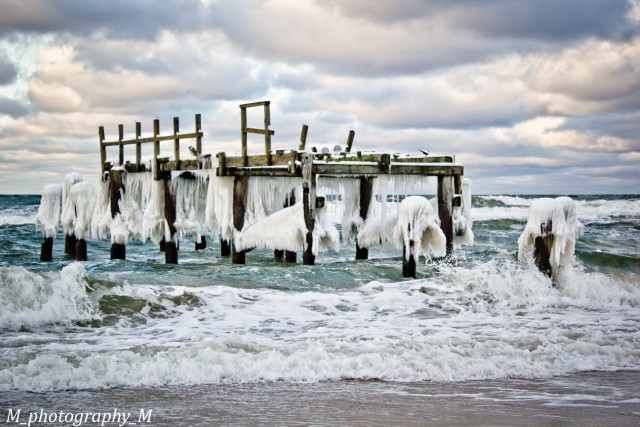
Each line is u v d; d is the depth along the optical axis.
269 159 16.73
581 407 7.19
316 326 10.97
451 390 7.82
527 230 13.15
